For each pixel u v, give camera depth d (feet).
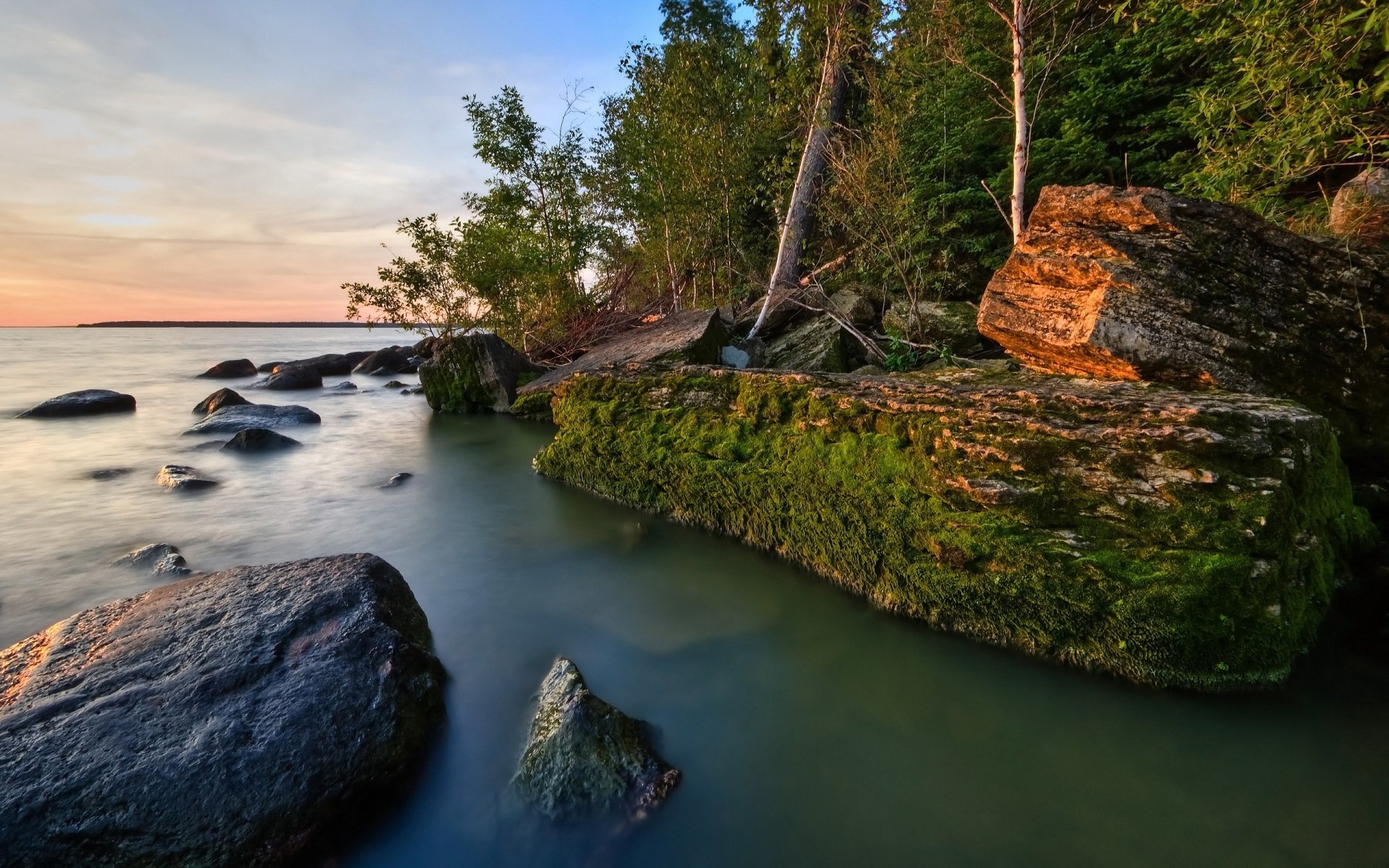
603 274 53.72
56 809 7.12
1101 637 10.79
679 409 19.84
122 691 8.90
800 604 14.32
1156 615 10.05
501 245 43.86
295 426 38.58
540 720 9.66
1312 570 10.60
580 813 8.38
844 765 9.55
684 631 13.48
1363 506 13.23
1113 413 11.53
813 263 48.52
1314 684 10.07
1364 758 9.00
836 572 14.85
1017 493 11.57
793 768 9.50
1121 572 10.40
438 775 9.19
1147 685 10.46
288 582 12.14
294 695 9.04
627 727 9.54
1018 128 24.38
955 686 11.32
